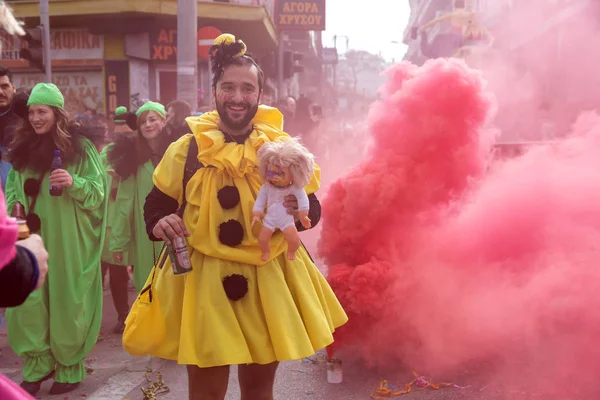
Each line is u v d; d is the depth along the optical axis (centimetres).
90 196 422
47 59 1203
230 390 413
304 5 2653
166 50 2044
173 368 466
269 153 262
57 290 415
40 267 167
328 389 407
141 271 564
